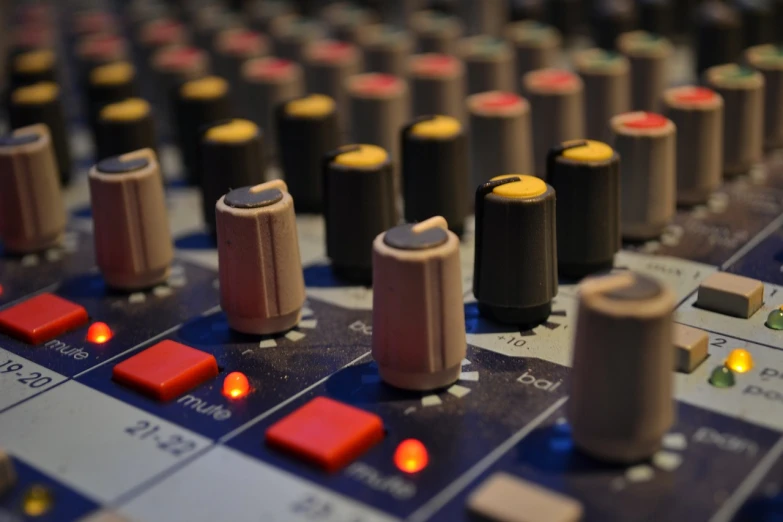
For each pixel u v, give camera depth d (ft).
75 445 0.48
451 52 0.92
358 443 0.46
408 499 0.44
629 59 0.80
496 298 0.55
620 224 0.60
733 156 0.70
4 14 1.10
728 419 0.47
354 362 0.53
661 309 0.43
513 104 0.68
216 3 1.13
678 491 0.44
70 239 0.67
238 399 0.50
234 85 0.88
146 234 0.59
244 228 0.53
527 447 0.46
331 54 0.84
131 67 0.88
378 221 0.59
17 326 0.55
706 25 0.86
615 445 0.44
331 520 0.43
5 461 0.45
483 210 0.54
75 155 0.82
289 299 0.55
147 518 0.44
